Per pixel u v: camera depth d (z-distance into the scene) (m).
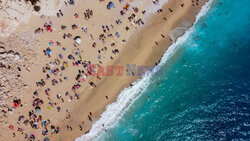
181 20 29.64
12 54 29.25
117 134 27.38
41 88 28.86
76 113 28.30
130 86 28.27
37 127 27.91
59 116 28.33
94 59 29.22
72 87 28.77
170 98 27.64
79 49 29.55
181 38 29.23
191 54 29.28
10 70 28.84
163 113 27.05
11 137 27.62
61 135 27.91
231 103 25.66
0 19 28.28
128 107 27.92
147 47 29.00
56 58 29.50
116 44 29.39
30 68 29.41
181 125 25.83
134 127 27.31
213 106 25.94
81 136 27.61
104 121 27.73
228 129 24.09
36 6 29.33
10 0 27.58
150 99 27.95
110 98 28.16
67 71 29.16
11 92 28.44
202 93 27.12
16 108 28.22
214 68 28.36
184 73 28.58
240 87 26.47
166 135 25.91
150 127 26.88
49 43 29.75
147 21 29.67
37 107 28.36
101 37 29.47
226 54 28.92
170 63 28.91
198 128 25.12
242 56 28.53
